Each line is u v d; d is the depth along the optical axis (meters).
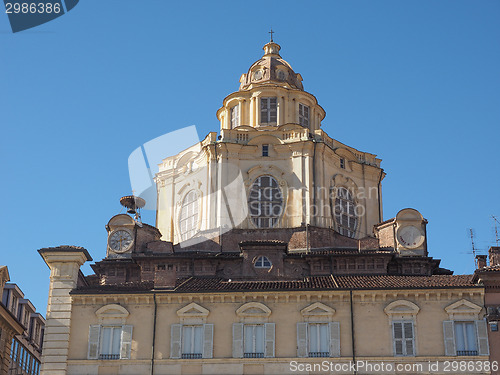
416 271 63.25
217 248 67.06
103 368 53.19
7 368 60.88
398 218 65.06
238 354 52.66
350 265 63.12
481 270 53.56
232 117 77.56
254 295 53.88
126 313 54.12
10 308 69.19
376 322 53.00
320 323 53.28
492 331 52.19
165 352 53.06
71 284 56.47
